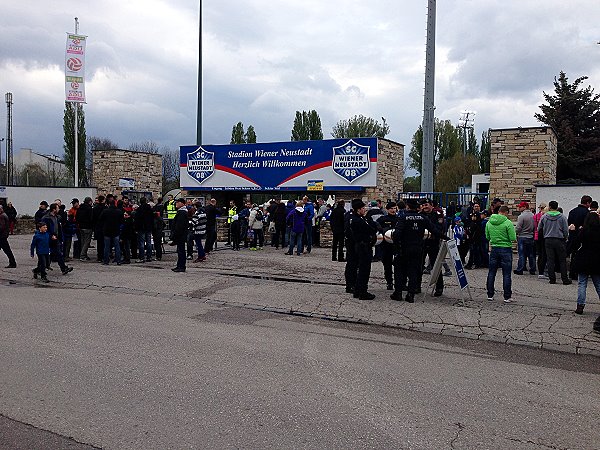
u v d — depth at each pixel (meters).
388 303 10.29
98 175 29.41
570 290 11.80
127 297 10.85
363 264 10.54
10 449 4.19
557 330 8.43
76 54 30.84
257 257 17.16
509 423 4.86
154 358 6.53
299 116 55.38
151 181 30.69
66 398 5.23
